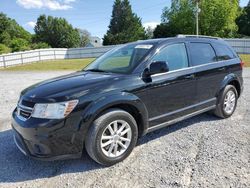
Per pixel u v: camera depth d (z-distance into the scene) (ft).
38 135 11.34
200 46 17.21
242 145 14.26
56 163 13.06
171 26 219.20
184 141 15.06
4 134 17.25
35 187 11.14
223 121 18.28
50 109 11.43
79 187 11.02
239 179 11.05
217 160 12.69
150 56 14.32
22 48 165.37
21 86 38.86
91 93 12.03
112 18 240.73
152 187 10.75
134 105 13.10
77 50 121.90
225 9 195.42
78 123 11.57
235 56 19.90
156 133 16.37
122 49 16.33
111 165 12.64
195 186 10.67
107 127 12.30
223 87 18.08
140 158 13.20
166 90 14.47
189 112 16.02
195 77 15.98
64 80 13.71
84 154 13.82
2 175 12.13
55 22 268.21
